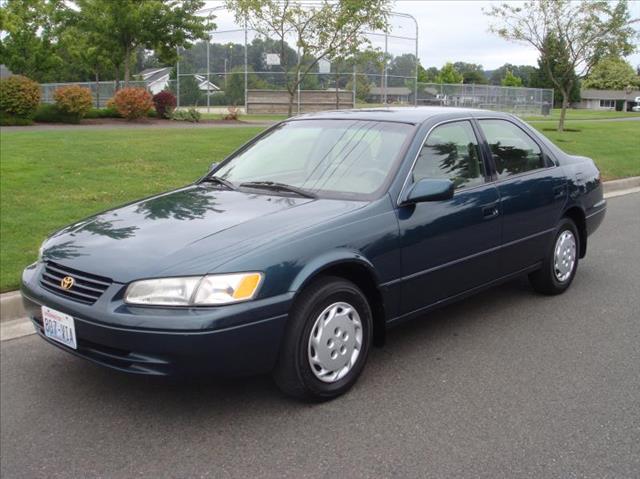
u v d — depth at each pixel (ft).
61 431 11.59
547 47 70.79
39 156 38.34
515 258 16.81
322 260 11.83
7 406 12.53
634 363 14.25
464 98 116.98
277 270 11.25
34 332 16.43
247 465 10.35
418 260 13.79
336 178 14.33
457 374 13.65
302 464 10.35
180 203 14.08
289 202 13.55
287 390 11.95
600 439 11.03
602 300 18.65
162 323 10.52
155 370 10.77
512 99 124.36
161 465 10.43
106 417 12.02
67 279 11.69
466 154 15.81
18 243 21.79
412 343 15.39
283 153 15.90
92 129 59.57
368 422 11.65
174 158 40.37
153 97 79.25
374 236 12.84
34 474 10.31
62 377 13.78
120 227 12.87
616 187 41.70
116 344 10.80
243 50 92.22
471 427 11.46
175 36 89.56
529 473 10.05
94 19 87.04
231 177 15.85
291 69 89.66
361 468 10.21
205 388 13.04
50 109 70.33
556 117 124.47
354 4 51.67
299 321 11.61
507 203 16.19
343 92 91.97
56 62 112.27
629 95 274.77
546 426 11.48
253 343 10.99
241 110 94.02
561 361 14.34
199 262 10.97
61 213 25.86
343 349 12.44
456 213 14.65
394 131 15.02
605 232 28.12
